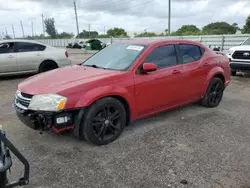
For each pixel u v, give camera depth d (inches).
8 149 79.7
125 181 110.6
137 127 171.6
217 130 167.3
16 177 113.6
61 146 143.5
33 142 148.8
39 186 107.4
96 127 141.2
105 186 107.3
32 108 130.6
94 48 1337.4
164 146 143.3
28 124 136.9
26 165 80.0
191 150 138.6
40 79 150.3
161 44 173.9
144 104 161.3
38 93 131.6
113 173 116.8
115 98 147.6
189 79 187.9
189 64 188.5
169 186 107.0
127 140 151.3
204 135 158.9
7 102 239.9
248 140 151.9
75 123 135.3
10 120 187.6
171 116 194.2
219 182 109.7
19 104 140.9
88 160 128.2
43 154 134.3
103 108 140.7
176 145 144.7
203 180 111.1
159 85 166.4
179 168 120.6
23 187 106.4
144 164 124.3
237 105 227.0
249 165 123.3
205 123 179.8
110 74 148.4
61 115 129.3
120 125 150.5
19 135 158.9
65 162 126.3
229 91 287.9
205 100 211.5
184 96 188.4
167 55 176.1
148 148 140.9
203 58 202.2
